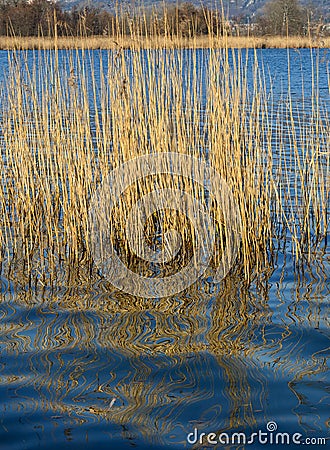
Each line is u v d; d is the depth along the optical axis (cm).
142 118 598
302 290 533
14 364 408
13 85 625
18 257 611
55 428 340
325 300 510
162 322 474
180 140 594
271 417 349
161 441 329
